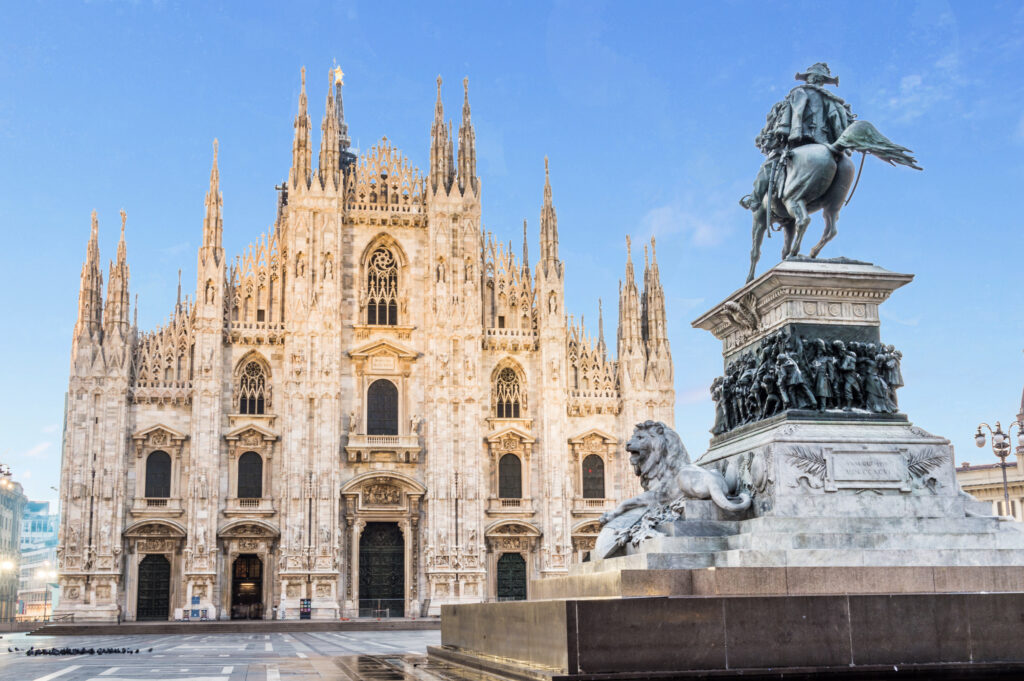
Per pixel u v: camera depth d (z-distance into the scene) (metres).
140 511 81.12
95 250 83.81
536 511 86.44
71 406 81.31
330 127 88.00
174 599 80.81
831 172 23.05
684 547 20.30
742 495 21.50
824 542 19.78
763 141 24.52
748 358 23.72
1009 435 53.34
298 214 86.06
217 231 84.69
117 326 82.56
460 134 90.62
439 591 82.75
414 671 24.83
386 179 90.12
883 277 22.17
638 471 24.09
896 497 20.88
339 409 84.44
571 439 87.81
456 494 84.31
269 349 84.88
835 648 17.11
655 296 91.75
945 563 19.64
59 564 79.06
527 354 89.12
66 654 42.34
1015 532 20.50
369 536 85.00
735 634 16.94
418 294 88.31
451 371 85.94
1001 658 17.48
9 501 179.25
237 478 82.62
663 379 90.06
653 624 16.78
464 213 88.69
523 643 19.23
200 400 82.12
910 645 17.30
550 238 89.75
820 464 20.70
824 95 23.97
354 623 75.75
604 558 22.25
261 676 26.34
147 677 26.89
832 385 21.77
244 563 82.56
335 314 85.00
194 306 84.06
